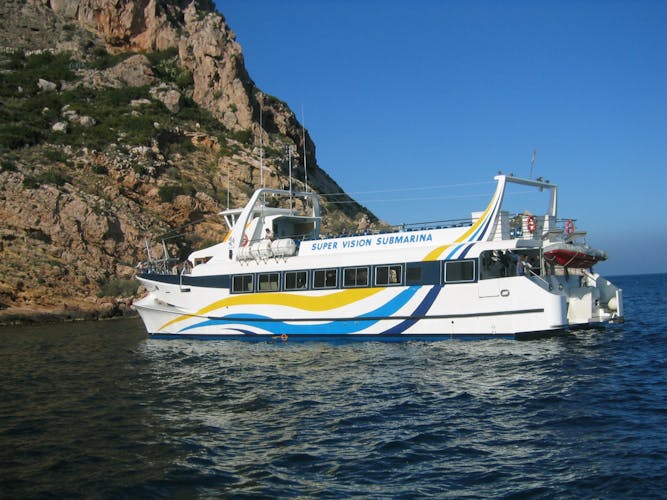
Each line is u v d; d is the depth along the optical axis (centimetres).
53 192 5388
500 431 1315
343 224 6994
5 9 9444
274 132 8288
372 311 2628
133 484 1070
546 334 2392
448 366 2034
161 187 6091
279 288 2873
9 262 4816
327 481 1064
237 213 3269
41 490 1051
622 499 947
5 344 3150
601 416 1391
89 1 9594
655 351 2272
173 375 2114
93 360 2525
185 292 3138
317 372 2052
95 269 5156
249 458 1191
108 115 7150
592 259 2662
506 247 2402
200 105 7962
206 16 9281
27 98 7388
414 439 1279
